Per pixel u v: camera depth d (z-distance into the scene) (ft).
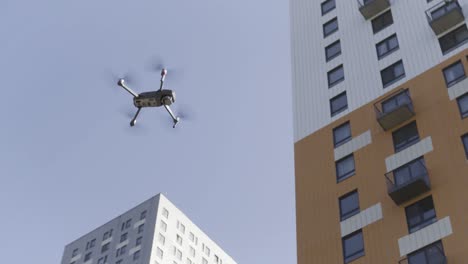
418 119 131.85
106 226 400.88
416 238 114.52
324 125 148.97
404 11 156.97
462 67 134.31
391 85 143.54
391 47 152.15
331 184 135.44
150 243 363.56
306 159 144.97
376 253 117.70
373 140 136.15
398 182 124.77
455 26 142.72
